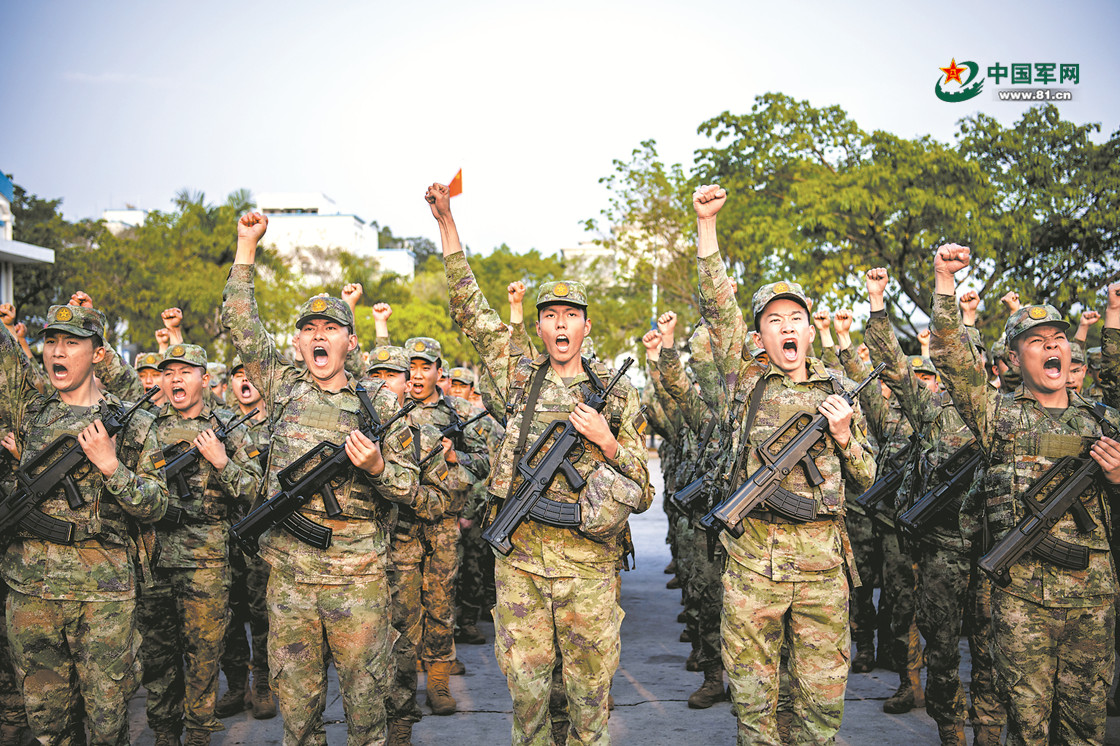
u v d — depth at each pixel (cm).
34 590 434
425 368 697
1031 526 428
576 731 435
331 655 471
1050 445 443
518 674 430
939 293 443
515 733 440
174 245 3706
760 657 435
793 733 446
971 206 1708
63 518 438
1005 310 1755
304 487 431
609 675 438
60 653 443
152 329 3584
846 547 445
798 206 1878
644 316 3066
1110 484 433
